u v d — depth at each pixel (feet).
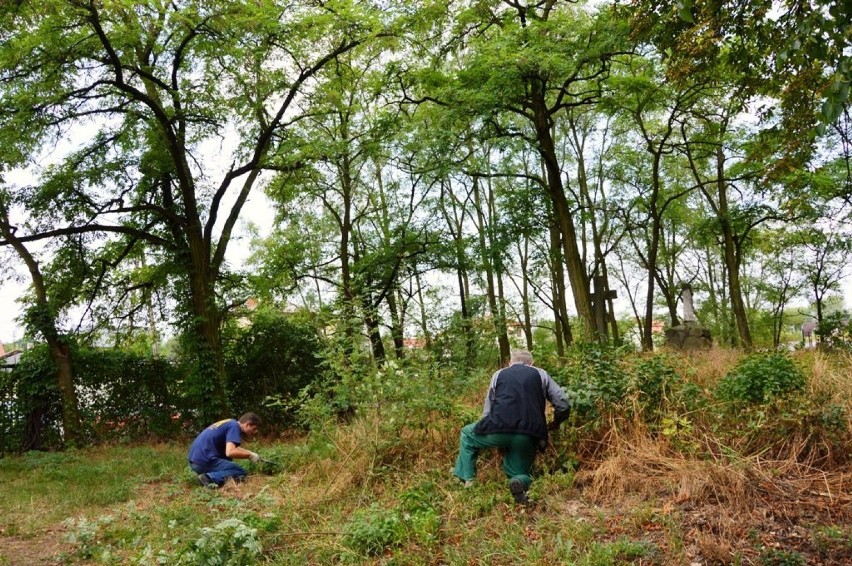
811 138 26.37
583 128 87.76
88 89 46.50
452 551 14.73
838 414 17.54
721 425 19.35
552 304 93.97
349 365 26.91
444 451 23.22
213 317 54.24
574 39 46.39
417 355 30.40
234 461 29.22
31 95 43.27
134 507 20.33
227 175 54.34
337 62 55.16
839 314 47.14
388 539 15.87
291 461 27.71
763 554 12.89
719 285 118.62
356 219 75.61
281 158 54.13
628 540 13.97
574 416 21.24
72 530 18.72
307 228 76.38
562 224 54.90
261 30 47.50
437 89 52.16
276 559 15.40
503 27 52.54
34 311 49.29
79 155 53.11
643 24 27.12
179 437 54.70
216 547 13.98
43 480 31.71
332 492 20.81
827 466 16.94
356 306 27.96
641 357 25.32
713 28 23.54
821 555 12.70
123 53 47.47
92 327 56.54
